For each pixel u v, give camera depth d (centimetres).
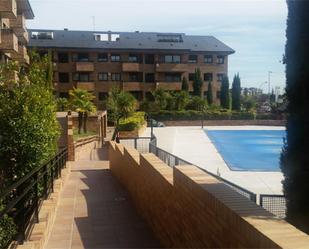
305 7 401
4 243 547
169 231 635
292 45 420
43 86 1148
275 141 3350
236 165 1864
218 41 6325
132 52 5562
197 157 2108
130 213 920
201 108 5134
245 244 329
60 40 5447
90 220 849
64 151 1384
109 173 1579
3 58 2406
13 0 2208
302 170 410
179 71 5672
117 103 3634
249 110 5547
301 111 410
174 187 600
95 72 5459
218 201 402
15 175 966
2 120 985
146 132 3562
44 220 655
